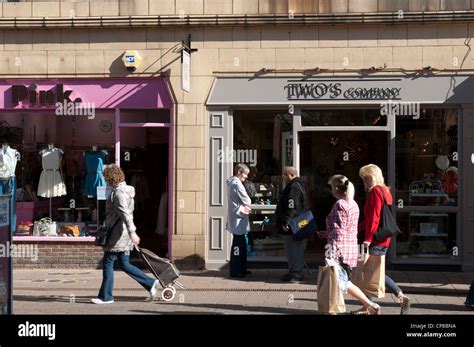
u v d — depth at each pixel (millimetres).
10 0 13234
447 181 12688
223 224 12867
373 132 12898
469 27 12461
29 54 13180
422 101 12539
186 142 12891
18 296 10539
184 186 12883
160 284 10562
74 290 11062
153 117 13203
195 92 12891
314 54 12711
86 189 13508
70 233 13391
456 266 12594
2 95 13250
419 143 12734
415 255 12773
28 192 13602
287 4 12648
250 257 13008
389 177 12727
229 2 12766
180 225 12883
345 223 8445
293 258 11734
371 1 12531
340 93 12680
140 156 13602
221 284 11555
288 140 12977
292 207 11453
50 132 13555
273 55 12773
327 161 12992
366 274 8812
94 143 13438
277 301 10180
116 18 12852
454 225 12711
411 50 12547
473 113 12461
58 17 12992
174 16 12789
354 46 12648
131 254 13375
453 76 12500
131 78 13062
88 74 13078
